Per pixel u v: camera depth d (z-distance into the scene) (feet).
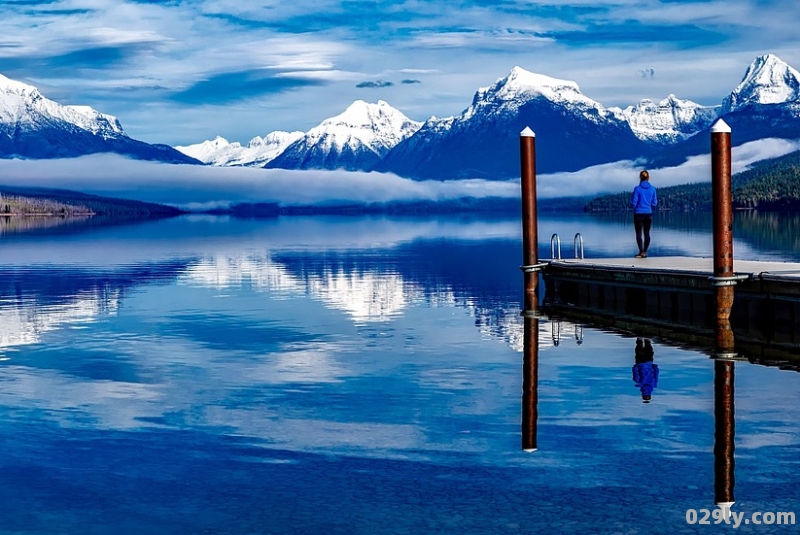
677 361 64.75
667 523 34.88
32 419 51.37
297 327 86.74
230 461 43.06
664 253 186.09
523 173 108.99
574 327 84.23
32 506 37.86
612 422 48.08
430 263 173.99
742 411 49.60
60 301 111.04
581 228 375.66
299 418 50.60
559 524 35.04
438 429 47.65
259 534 34.88
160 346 76.13
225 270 158.40
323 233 364.79
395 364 66.44
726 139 75.05
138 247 246.06
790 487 38.06
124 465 42.75
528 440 45.19
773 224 361.30
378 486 39.32
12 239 308.19
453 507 36.86
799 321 73.15
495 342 76.07
